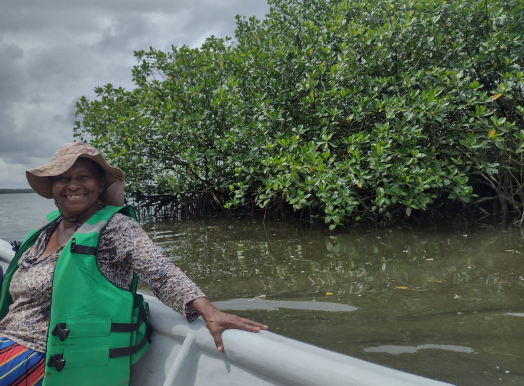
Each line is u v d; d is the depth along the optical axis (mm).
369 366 1187
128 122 7125
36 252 1635
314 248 4332
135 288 1603
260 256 4109
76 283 1382
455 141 5414
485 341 2082
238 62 6598
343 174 5426
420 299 2693
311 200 5531
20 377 1414
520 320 2299
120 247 1477
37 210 13195
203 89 6844
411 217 5973
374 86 5535
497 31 5109
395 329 2285
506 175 5586
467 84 4777
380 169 4848
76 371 1356
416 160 4855
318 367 1219
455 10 5137
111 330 1395
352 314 2523
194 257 4219
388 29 5273
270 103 6203
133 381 1674
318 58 5875
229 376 1429
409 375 1125
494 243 4148
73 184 1565
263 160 5500
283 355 1306
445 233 4801
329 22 6086
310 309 2643
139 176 8266
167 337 1667
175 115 6934
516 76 4773
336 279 3205
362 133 5215
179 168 8008
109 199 1755
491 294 2703
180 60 7516
